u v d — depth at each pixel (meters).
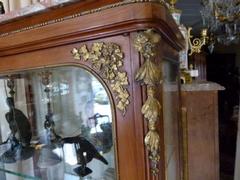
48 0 0.43
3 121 0.70
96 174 0.51
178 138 0.82
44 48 0.48
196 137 1.23
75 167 0.57
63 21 0.43
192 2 2.80
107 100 0.44
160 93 0.42
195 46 1.42
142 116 0.39
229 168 3.17
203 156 1.24
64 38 0.44
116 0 0.38
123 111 0.41
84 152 0.54
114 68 0.41
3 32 0.51
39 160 0.64
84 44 0.43
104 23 0.39
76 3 0.40
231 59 5.26
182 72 1.24
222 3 2.42
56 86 0.55
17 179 0.68
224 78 5.19
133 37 0.39
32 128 0.65
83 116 0.52
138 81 0.39
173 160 0.66
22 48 0.50
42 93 0.59
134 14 0.37
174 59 0.70
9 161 0.70
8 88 0.64
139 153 0.40
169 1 1.02
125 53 0.40
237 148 2.35
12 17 0.48
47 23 0.45
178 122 0.83
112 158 0.45
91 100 0.47
